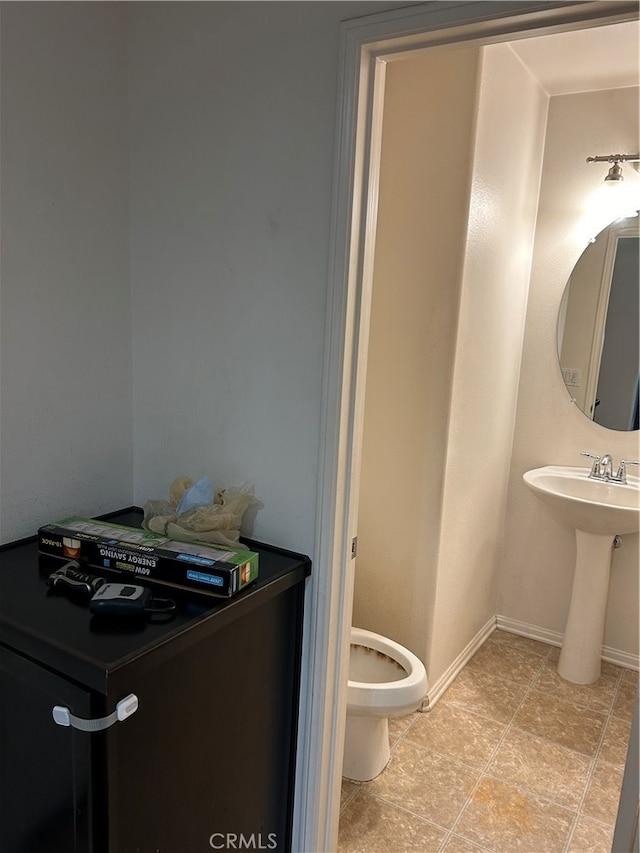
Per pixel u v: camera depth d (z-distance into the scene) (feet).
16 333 4.35
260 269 4.55
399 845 5.58
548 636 9.38
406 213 6.84
